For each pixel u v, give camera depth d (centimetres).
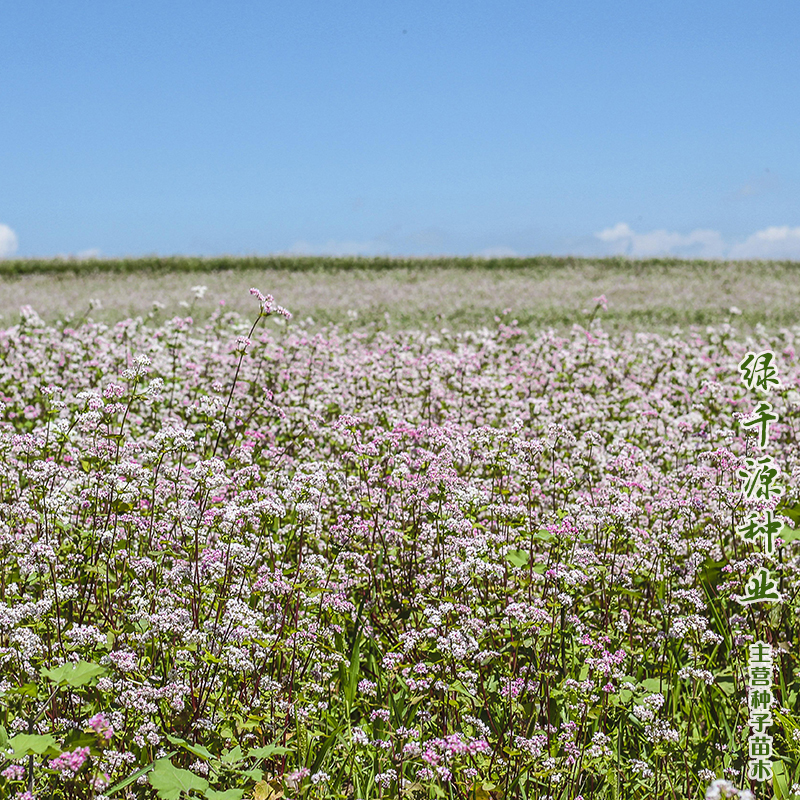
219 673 481
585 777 461
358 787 439
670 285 3603
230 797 357
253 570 579
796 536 619
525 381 1261
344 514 739
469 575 570
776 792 445
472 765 441
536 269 4328
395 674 518
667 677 550
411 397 1159
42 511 602
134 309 2545
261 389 1121
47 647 471
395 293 3381
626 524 670
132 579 583
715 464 749
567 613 584
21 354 1238
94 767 386
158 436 578
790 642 599
